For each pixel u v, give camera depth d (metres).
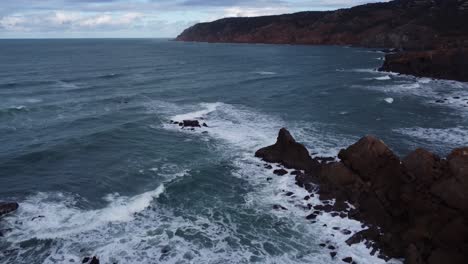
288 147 22.59
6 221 15.95
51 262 13.52
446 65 53.78
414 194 15.75
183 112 35.59
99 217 16.50
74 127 30.48
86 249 14.22
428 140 26.67
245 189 19.48
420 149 16.84
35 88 48.22
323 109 36.38
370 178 17.97
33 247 14.30
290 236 15.36
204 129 29.80
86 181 20.23
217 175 21.08
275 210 17.36
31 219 16.16
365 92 44.59
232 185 19.91
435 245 13.88
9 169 21.86
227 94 44.78
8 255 13.84
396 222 15.84
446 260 13.05
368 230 15.14
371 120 32.12
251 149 25.16
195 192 19.11
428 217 14.62
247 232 15.65
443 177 15.19
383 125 30.55
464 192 14.09
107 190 19.22
